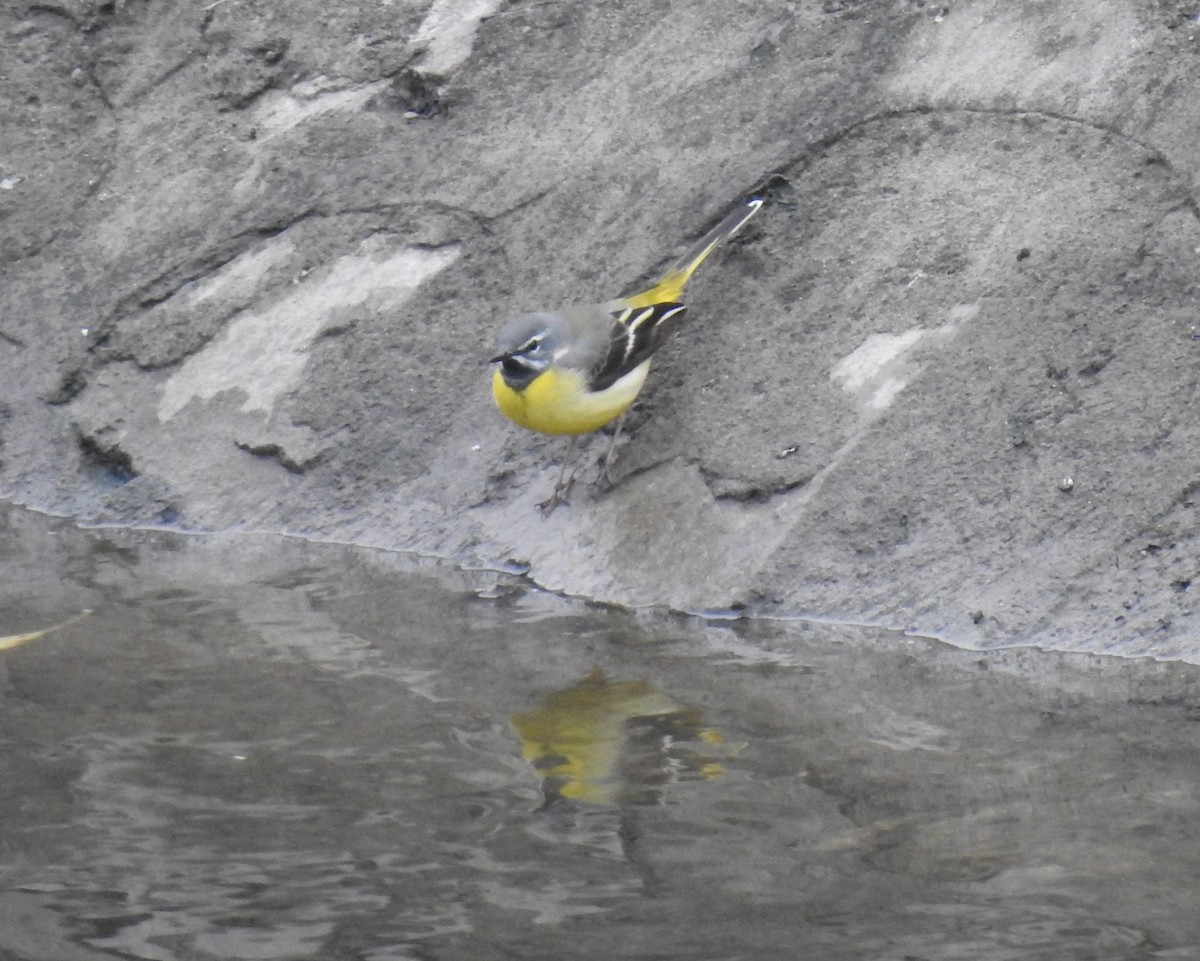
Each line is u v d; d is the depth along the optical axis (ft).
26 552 42.01
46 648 35.63
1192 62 39.86
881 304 39.58
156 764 30.12
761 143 42.80
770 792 28.71
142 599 38.63
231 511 43.39
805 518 37.32
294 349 44.80
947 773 29.17
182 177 48.16
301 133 47.60
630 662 34.68
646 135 44.06
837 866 26.21
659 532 38.81
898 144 41.65
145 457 44.75
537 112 45.60
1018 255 38.88
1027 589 35.06
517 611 37.76
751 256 41.47
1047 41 41.52
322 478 43.19
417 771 29.76
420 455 42.63
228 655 35.17
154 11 50.26
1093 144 39.78
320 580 39.81
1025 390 37.27
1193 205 38.04
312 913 25.27
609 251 42.88
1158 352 36.68
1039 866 25.93
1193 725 30.63
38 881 26.27
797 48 43.78
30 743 30.96
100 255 47.78
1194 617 33.50
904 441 37.52
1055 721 31.09
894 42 42.98
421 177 45.85
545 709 32.24
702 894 25.49
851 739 30.66
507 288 43.62
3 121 49.93
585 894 25.66
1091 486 35.73
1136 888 25.21
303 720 31.86
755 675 33.83
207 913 25.35
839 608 36.22
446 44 47.29
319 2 48.91
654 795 28.73
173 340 45.98
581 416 38.60
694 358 40.65
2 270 48.34
